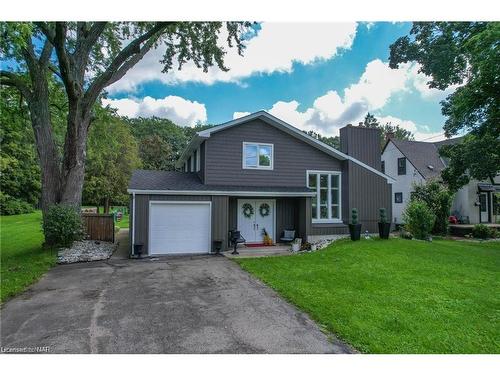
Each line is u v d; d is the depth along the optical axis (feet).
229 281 23.81
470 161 50.01
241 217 44.37
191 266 29.53
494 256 33.78
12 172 104.32
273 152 45.03
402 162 80.84
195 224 38.47
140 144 144.97
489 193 74.84
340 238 44.45
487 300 18.90
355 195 48.01
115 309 17.63
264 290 21.40
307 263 29.19
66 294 20.49
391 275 24.52
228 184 42.50
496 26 34.81
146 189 36.42
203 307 18.03
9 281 22.97
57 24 32.81
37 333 14.42
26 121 54.34
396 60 68.33
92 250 36.78
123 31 50.80
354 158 51.98
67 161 38.68
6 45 36.96
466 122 48.65
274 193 41.52
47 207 38.37
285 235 45.34
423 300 18.81
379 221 44.65
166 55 52.80
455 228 62.18
